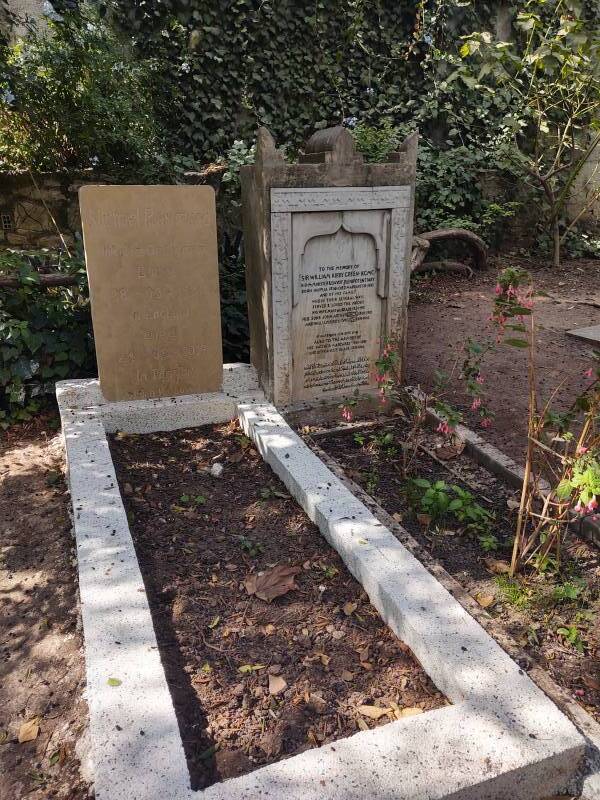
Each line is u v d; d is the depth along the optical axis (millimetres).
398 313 4320
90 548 2695
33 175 6031
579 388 4395
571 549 2818
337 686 2168
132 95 6145
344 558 2795
